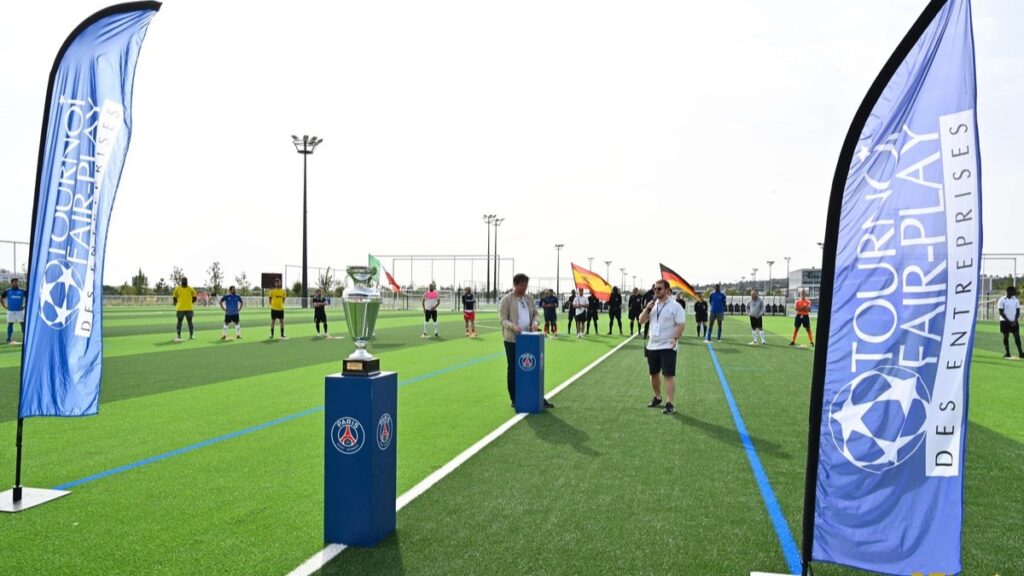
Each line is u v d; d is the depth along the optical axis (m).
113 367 12.55
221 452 6.21
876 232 3.21
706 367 13.34
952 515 3.10
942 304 3.10
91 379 5.01
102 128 5.06
